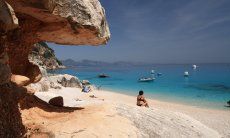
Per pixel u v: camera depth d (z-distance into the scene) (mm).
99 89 46969
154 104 29922
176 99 35625
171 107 28078
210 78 79500
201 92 44125
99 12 10305
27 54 10695
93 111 10750
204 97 37844
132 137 9328
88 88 38062
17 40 9883
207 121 20484
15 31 9688
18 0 7609
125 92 44562
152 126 10922
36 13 8781
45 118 9602
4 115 6254
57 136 8172
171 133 10914
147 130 10422
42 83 28375
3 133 5953
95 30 9938
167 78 80875
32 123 8820
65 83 40031
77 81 41406
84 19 9461
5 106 6410
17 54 10148
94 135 8617
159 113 13148
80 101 24812
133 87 53469
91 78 84312
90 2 9914
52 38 11320
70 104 21922
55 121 9352
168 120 12289
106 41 11578
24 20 9805
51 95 24516
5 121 6223
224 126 18891
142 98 17891
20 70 10367
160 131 10695
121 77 89438
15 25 6453
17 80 8305
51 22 9914
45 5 7844
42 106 10695
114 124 9750
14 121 6723
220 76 89062
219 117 22531
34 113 9711
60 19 9391
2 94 6430
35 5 7809
